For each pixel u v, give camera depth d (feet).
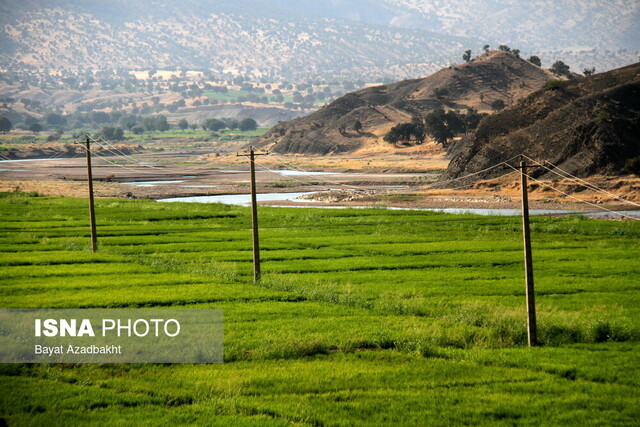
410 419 99.25
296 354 130.72
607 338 142.51
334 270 218.18
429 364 124.88
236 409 103.96
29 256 239.91
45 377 118.11
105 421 98.17
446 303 170.91
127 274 209.36
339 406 104.32
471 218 362.12
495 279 202.80
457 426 96.94
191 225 337.72
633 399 105.91
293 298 178.60
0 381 114.73
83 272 211.82
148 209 407.85
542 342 140.56
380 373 119.96
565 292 185.26
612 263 227.81
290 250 260.21
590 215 394.32
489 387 112.98
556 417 99.14
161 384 114.11
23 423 96.78
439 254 248.73
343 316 158.51
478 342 138.92
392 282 197.98
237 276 206.69
